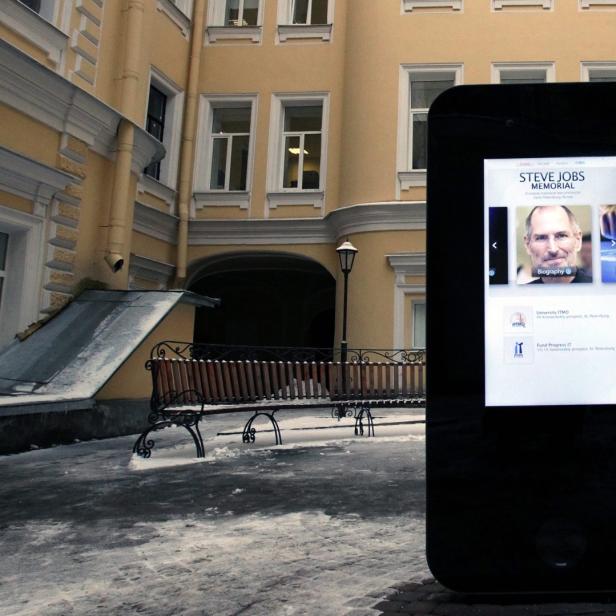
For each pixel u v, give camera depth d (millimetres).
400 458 5039
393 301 11141
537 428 1334
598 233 1416
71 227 8266
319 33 13297
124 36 9445
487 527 1309
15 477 4352
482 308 1396
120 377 6855
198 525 3141
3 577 2436
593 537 1288
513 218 1421
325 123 12977
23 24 7496
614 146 1430
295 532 3006
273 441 6043
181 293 7816
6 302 7535
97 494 3826
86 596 2238
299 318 16906
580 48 11922
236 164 13547
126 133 8977
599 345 1376
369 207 11320
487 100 1440
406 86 12039
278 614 2049
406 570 2463
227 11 13953
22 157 7176
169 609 2115
